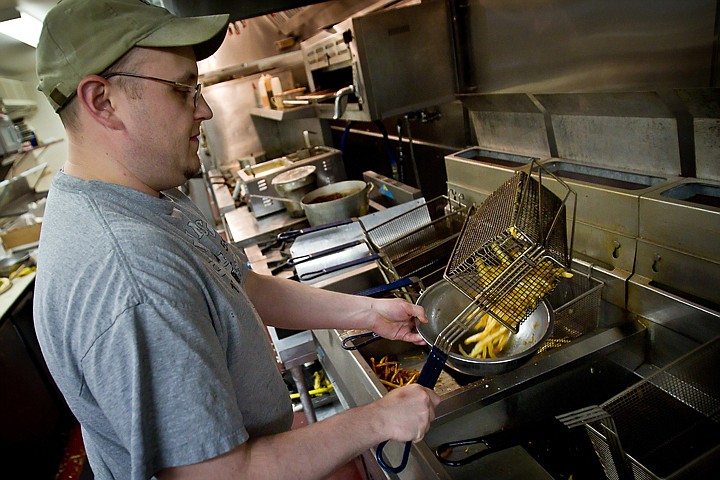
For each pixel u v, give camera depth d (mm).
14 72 4555
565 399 1125
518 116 1757
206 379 598
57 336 620
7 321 2475
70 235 630
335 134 4129
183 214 835
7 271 2898
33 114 5059
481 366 905
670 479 687
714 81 1034
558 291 1411
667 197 1115
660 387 843
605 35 1261
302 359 1826
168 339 582
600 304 1315
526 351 902
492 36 1685
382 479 1158
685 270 1088
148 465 571
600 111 1396
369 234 1713
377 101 1859
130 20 640
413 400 760
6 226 3848
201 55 818
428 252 1563
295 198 2494
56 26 622
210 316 684
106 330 567
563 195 1389
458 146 2234
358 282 1665
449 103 2145
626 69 1238
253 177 2680
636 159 1370
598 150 1480
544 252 1019
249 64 3889
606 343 1130
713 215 987
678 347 1127
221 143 4293
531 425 1079
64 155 5348
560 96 1471
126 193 688
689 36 1062
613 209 1232
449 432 1029
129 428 568
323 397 2197
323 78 2887
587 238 1349
